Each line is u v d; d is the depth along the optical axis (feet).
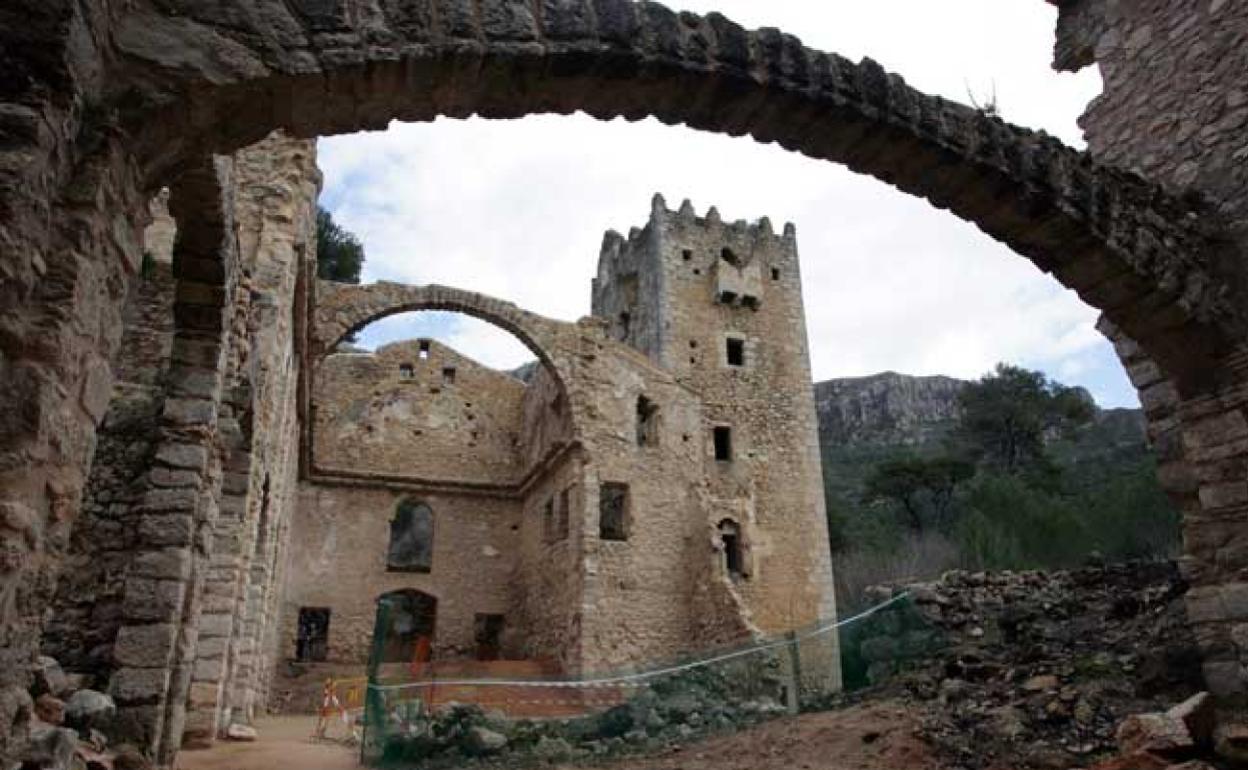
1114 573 40.65
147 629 25.79
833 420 368.27
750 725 40.50
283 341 46.03
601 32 17.52
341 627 86.38
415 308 77.15
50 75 11.10
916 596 42.65
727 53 19.15
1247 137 25.36
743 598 89.71
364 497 91.97
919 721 30.89
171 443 27.43
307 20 14.44
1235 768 20.89
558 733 41.65
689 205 109.19
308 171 46.34
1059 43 33.27
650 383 84.12
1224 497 23.43
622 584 74.38
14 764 11.85
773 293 108.47
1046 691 29.66
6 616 10.56
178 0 13.56
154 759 24.84
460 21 15.94
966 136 22.04
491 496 96.07
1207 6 27.55
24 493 10.67
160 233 38.42
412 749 37.93
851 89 20.67
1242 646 22.24
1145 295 23.95
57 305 11.19
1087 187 23.44
